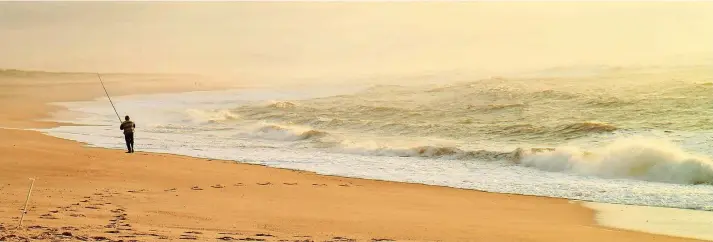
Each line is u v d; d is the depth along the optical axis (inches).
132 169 1747.0
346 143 2431.1
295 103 3927.2
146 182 1557.6
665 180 1723.7
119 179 1581.0
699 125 2416.3
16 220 959.6
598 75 4392.2
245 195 1433.3
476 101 3545.8
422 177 1800.0
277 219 1163.3
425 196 1517.0
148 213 1144.2
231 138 2748.5
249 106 3929.6
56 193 1321.4
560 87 3841.0
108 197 1306.6
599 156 1909.4
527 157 2015.3
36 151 1989.4
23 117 3700.8
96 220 1025.5
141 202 1268.5
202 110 3841.0
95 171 1681.8
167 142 2593.5
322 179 1738.4
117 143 2532.0
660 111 2802.7
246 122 3302.2
